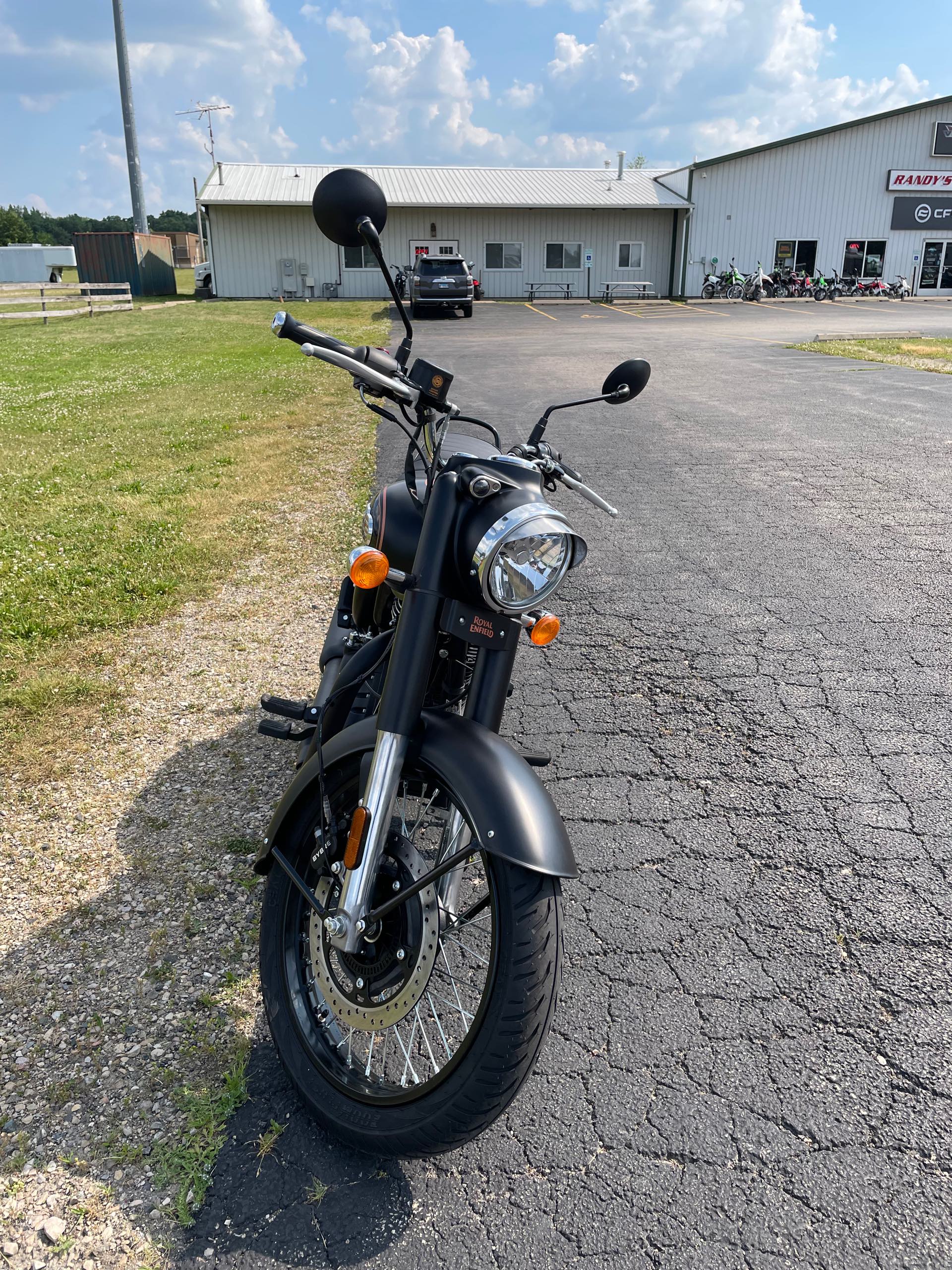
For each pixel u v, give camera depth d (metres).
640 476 8.20
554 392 12.94
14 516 7.19
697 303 36.28
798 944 2.78
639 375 2.53
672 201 38.12
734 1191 2.05
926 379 13.96
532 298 38.53
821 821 3.35
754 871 3.10
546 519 1.96
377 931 2.04
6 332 25.19
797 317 29.17
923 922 2.86
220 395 13.65
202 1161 2.13
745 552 6.17
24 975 2.68
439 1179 2.09
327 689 3.14
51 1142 2.18
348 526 6.90
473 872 3.12
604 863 3.15
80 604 5.35
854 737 3.90
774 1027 2.49
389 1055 2.38
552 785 3.60
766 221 38.81
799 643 4.79
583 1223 1.99
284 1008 2.28
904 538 6.37
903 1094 2.29
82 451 9.70
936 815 3.37
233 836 3.30
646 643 4.84
